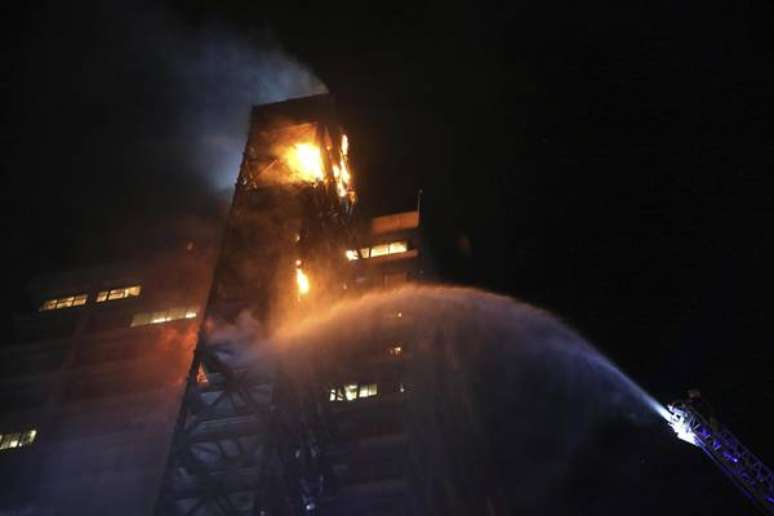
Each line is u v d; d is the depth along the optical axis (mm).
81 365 51031
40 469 44750
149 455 44438
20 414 47719
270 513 26469
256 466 27938
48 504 43156
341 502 36844
